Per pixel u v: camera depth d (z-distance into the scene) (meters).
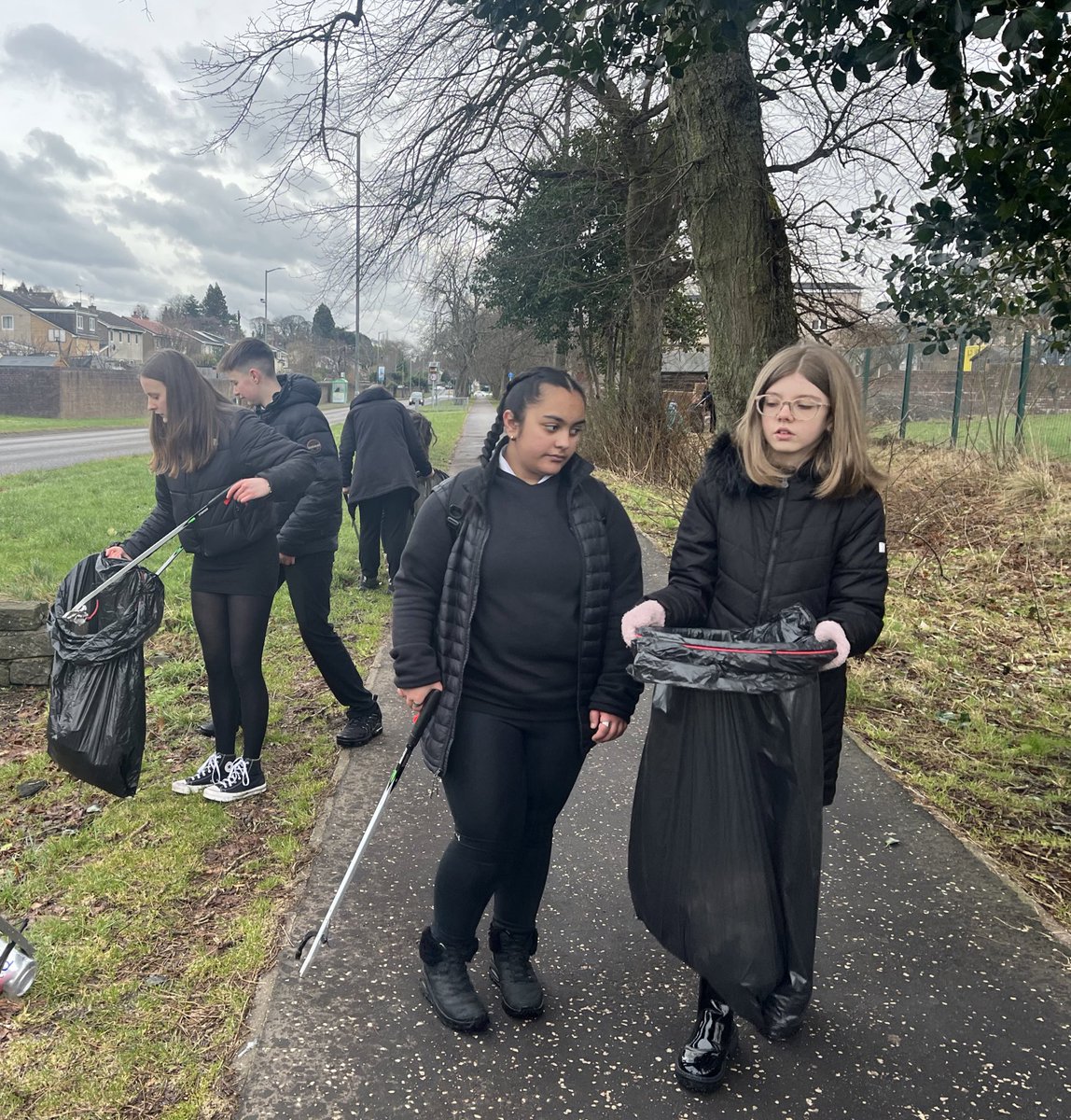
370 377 69.31
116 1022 2.37
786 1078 2.24
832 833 3.48
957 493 9.80
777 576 2.19
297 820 3.50
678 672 1.98
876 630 2.12
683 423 14.49
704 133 7.19
